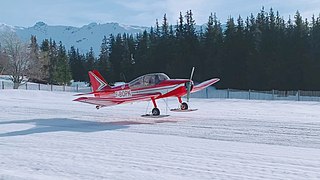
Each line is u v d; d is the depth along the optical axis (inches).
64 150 364.5
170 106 936.3
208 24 2869.1
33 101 1130.7
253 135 460.4
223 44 2672.2
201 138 440.1
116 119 656.4
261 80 2396.7
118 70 3353.8
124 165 300.2
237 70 2546.8
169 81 663.1
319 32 2465.6
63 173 276.8
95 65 3683.6
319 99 1665.8
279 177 262.5
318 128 517.7
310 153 345.1
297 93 1852.9
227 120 621.6
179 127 541.3
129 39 3612.2
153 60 2984.7
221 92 2169.0
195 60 2748.5
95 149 368.5
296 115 716.0
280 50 2329.0
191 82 673.6
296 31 2449.6
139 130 516.1
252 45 2491.4
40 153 350.0
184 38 2859.3
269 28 2620.6
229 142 409.7
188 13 2906.0
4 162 313.6
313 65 2246.6
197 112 769.6
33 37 3373.5
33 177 266.7
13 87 2358.5
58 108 871.7
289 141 416.2
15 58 2443.4
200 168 289.0
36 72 2532.0
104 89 722.2
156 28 3248.0
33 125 578.9
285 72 2294.5
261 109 887.1
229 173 273.7
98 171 281.6
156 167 293.0
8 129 531.5
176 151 355.9
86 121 631.2
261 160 315.0
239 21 2677.2
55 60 3309.5
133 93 672.4
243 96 1921.8
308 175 267.1
